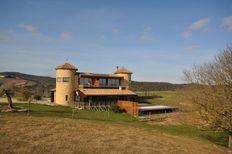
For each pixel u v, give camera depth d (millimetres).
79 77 65125
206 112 29688
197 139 32062
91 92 62656
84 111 51781
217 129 29984
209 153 24078
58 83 61875
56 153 16797
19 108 40812
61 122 27469
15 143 17734
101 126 28938
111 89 70875
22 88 51969
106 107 58406
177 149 22859
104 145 20219
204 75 31703
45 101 63906
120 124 35781
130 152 19375
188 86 32781
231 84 28328
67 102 61531
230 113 27594
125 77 77312
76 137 21516
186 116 34188
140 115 54094
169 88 139625
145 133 29031
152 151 20641
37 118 28547
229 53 30016
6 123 23375
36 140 19141
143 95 98500
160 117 49656
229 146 29531
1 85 39906
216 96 28656
